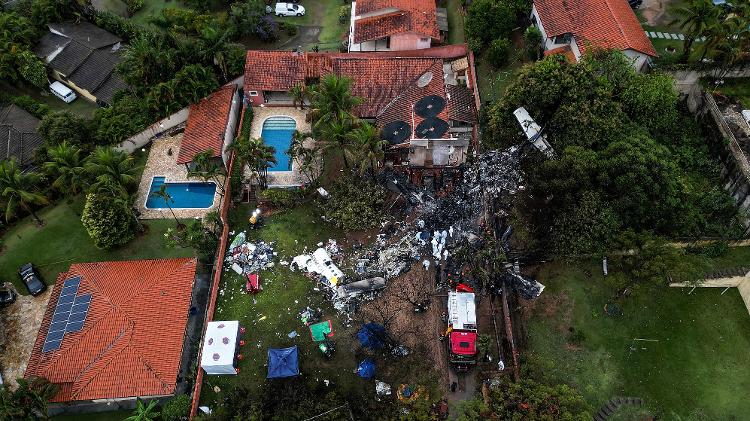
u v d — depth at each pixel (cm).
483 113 6112
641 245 4703
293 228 5728
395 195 5831
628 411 4431
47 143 6181
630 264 4734
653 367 4644
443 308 5050
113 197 5528
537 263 5194
